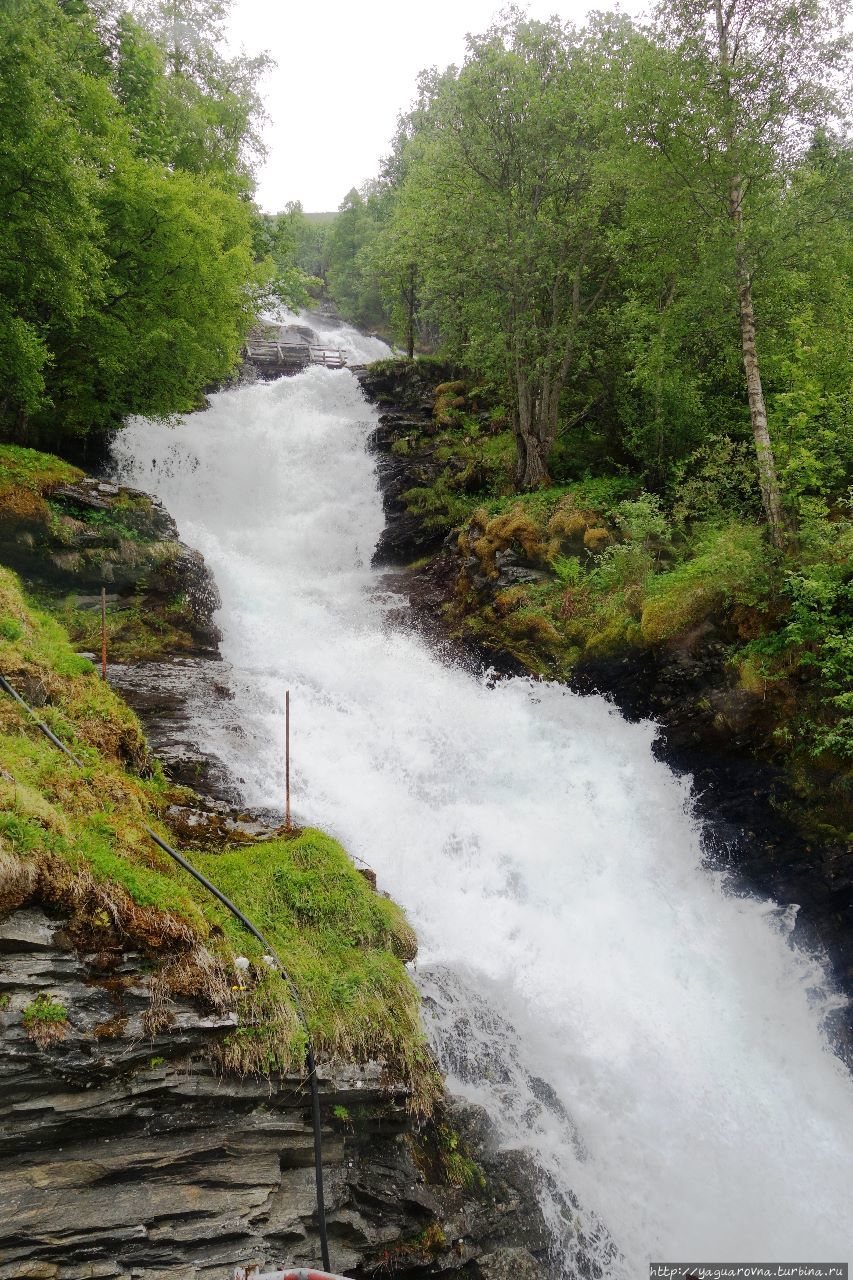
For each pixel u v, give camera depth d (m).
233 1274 4.96
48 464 15.05
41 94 12.45
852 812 10.80
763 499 13.25
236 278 20.47
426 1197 6.40
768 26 13.09
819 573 11.30
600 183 16.53
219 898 6.50
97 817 6.59
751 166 13.44
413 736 12.97
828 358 13.66
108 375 17.88
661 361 16.19
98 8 19.92
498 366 21.36
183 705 11.90
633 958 10.58
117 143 17.12
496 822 11.63
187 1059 5.44
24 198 12.70
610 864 11.66
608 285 19.72
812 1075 10.20
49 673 8.16
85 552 14.05
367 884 8.09
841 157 13.66
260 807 10.03
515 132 18.34
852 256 14.14
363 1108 6.18
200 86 26.89
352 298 55.97
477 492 21.78
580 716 13.91
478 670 15.79
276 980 6.17
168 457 20.64
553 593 15.69
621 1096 8.76
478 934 9.80
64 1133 4.94
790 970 11.07
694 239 14.75
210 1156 5.34
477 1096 7.74
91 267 14.70
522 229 18.61
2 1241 4.52
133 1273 4.77
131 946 5.64
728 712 12.06
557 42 18.22
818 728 11.08
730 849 12.05
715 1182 8.52
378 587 19.52
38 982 5.11
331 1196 5.79
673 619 12.98
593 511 16.92
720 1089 9.39
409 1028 6.76
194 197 18.86
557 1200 7.35
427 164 21.38
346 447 23.73
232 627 15.60
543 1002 9.26
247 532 20.27
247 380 30.06
